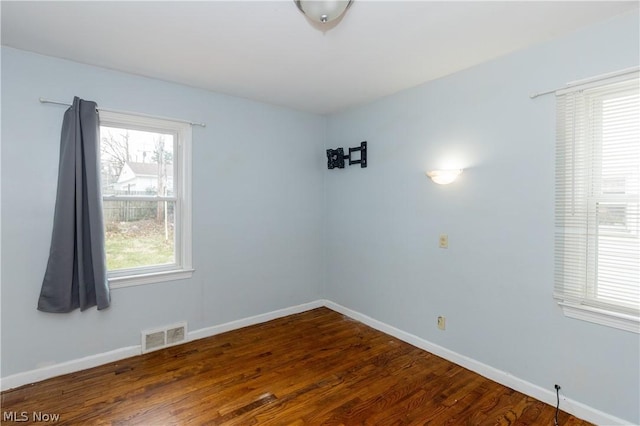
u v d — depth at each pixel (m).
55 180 2.32
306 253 3.79
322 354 2.72
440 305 2.69
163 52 2.23
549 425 1.86
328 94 3.11
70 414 1.93
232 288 3.22
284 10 1.73
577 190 1.92
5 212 2.17
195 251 2.97
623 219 1.78
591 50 1.85
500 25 1.87
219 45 2.13
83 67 2.41
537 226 2.09
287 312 3.63
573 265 1.94
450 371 2.46
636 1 1.63
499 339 2.30
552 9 1.71
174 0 1.65
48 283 2.28
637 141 1.73
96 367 2.47
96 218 2.41
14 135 2.18
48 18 1.81
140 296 2.70
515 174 2.20
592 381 1.88
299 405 2.04
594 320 1.87
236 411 1.97
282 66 2.45
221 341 2.96
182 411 1.97
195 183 2.96
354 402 2.07
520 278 2.18
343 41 2.08
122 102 2.57
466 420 1.91
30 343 2.26
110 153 2.61
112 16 1.79
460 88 2.52
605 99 1.83
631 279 1.76
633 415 1.75
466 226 2.49
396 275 3.06
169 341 2.83
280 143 3.52
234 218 3.21
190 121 2.90
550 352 2.05
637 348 1.73
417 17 1.78
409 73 2.57
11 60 2.16
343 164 3.62
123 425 1.84
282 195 3.55
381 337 3.07
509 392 2.19
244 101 3.24
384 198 3.18
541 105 2.06
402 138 2.99
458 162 2.54
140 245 2.76
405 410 2.00
